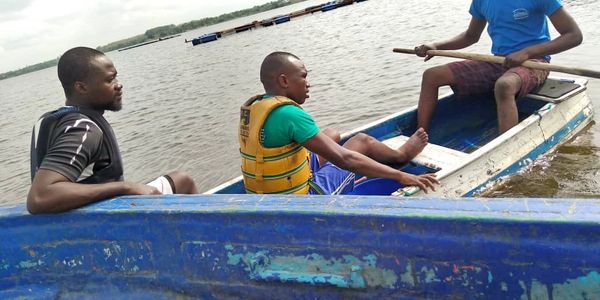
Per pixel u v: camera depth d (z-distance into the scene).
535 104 4.45
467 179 3.44
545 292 1.52
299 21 42.16
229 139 8.04
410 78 9.55
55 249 2.25
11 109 23.03
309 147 2.64
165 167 7.28
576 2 13.32
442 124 4.80
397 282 1.73
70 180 2.15
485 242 1.56
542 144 4.07
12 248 2.29
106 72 2.38
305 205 1.85
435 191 3.18
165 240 2.07
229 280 2.01
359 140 3.37
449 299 1.66
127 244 2.14
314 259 1.84
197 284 2.06
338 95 9.51
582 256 1.43
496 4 4.37
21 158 10.02
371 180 3.53
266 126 2.65
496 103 4.43
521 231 1.50
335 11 45.19
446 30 15.80
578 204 1.50
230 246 1.96
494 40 4.53
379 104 8.26
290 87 2.79
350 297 1.82
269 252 1.91
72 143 2.17
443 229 1.61
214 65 21.05
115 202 2.18
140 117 11.71
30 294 2.31
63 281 2.29
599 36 8.73
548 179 3.78
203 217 1.96
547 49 4.03
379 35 18.53
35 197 2.11
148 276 2.15
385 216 1.68
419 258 1.67
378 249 1.73
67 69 2.34
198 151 7.73
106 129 2.41
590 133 4.54
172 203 2.08
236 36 40.69
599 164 3.91
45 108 20.14
